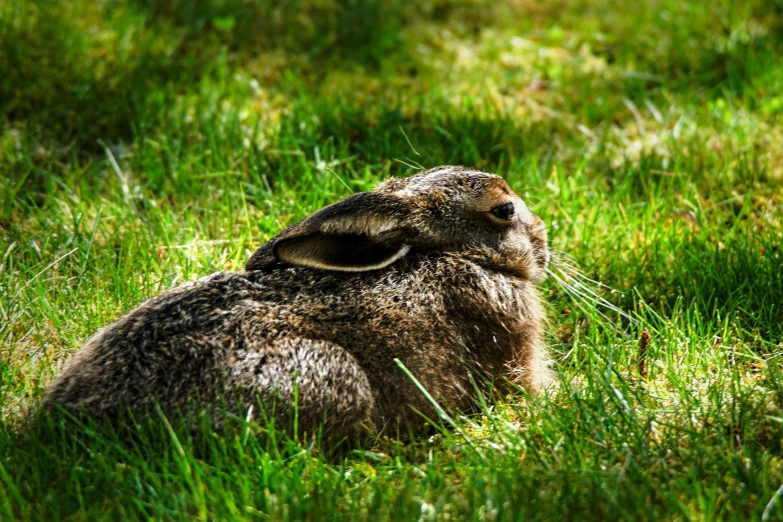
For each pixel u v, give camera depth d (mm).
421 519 7500
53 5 17000
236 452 8242
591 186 13375
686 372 9602
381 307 9062
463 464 8461
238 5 18250
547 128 15055
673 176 13305
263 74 16453
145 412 8172
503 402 9664
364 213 9195
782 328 10305
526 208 10500
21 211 12594
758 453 8211
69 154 14008
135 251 11789
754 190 13195
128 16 17125
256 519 7602
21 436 8500
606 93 16047
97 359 8414
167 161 13719
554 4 19531
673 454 8336
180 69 15953
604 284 11438
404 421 9039
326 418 8508
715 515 7488
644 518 7410
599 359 9891
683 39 17609
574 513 7555
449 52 17688
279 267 9227
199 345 8352
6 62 15367
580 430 8641
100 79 15375
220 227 12414
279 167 13703
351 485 8188
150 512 7703
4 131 14211
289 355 8438
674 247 11867
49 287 10914
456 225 9844
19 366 9781
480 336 9594
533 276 10469
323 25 18172
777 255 11406
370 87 16344
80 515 7457
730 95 15656
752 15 18531
